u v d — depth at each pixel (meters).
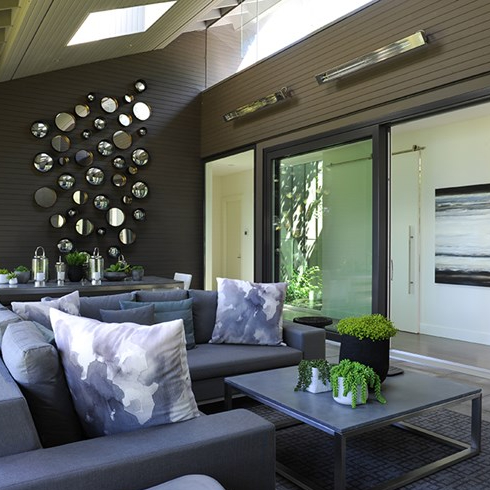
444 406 2.41
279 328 3.72
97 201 6.98
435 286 6.24
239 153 7.09
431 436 2.88
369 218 4.98
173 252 7.63
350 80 5.10
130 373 1.61
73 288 4.78
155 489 1.37
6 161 6.36
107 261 7.07
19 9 4.57
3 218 6.35
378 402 2.36
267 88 6.33
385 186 4.88
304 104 5.73
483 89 3.91
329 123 5.40
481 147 5.77
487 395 3.72
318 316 5.66
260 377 2.80
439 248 6.19
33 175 6.54
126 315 3.26
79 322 1.74
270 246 6.43
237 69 7.18
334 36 5.29
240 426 1.65
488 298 5.64
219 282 3.90
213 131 7.52
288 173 6.14
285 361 3.49
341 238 5.33
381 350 2.52
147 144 7.41
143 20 6.10
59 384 1.67
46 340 1.90
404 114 4.56
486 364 4.60
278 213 6.33
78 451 1.45
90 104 6.95
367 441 2.85
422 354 5.04
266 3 6.61
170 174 7.61
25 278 5.07
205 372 3.18
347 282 5.26
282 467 2.49
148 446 1.49
